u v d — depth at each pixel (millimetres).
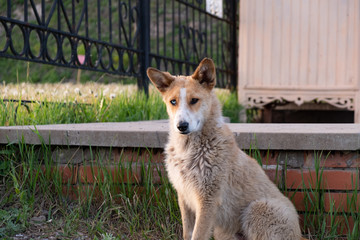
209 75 3477
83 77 15727
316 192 3711
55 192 3891
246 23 9367
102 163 3906
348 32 8867
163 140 3777
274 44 9273
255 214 3285
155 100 7188
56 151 3967
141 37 7199
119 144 3836
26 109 5191
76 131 3863
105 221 3670
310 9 9047
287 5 9156
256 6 9297
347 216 3715
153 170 3867
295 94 9195
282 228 3221
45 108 5172
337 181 3732
